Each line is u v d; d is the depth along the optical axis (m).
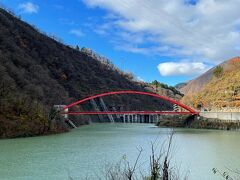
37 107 77.94
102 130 95.31
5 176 30.30
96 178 28.28
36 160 38.56
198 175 30.06
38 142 58.16
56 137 68.69
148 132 85.69
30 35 160.62
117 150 47.03
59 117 88.00
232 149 48.78
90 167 33.88
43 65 148.88
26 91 94.94
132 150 46.56
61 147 50.94
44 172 31.86
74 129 101.12
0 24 137.88
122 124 149.38
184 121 111.12
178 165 34.53
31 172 31.89
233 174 30.09
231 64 184.38
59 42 194.75
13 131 66.69
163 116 140.00
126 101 197.12
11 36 138.75
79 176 29.78
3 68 89.38
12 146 51.97
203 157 40.50
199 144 55.31
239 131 88.69
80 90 164.38
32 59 135.00
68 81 162.62
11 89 82.31
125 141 60.25
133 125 135.25
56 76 155.50
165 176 12.76
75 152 45.31
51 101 111.19
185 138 66.38
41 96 101.69
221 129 96.19
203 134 77.06
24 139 63.72
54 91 122.06
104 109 174.75
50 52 165.62
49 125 76.81
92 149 48.50
